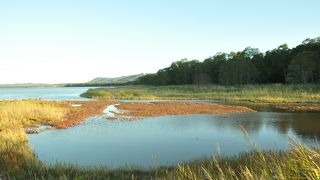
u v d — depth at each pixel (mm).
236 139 21125
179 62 153375
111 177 11078
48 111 33469
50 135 23281
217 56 128750
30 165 12367
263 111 38406
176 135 23047
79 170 11820
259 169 6113
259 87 77250
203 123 29125
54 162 15289
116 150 18281
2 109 31859
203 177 8234
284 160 6277
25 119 28875
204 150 17953
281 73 96188
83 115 35188
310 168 4879
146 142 20562
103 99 67750
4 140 16828
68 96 88438
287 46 106000
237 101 54406
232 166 10430
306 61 76875
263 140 20594
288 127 25750
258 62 105875
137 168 12844
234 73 95500
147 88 108375
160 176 10672
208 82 112250
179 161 15273
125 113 37719
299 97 53906
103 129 26047
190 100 60781
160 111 39656
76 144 20047
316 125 26500
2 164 12023
